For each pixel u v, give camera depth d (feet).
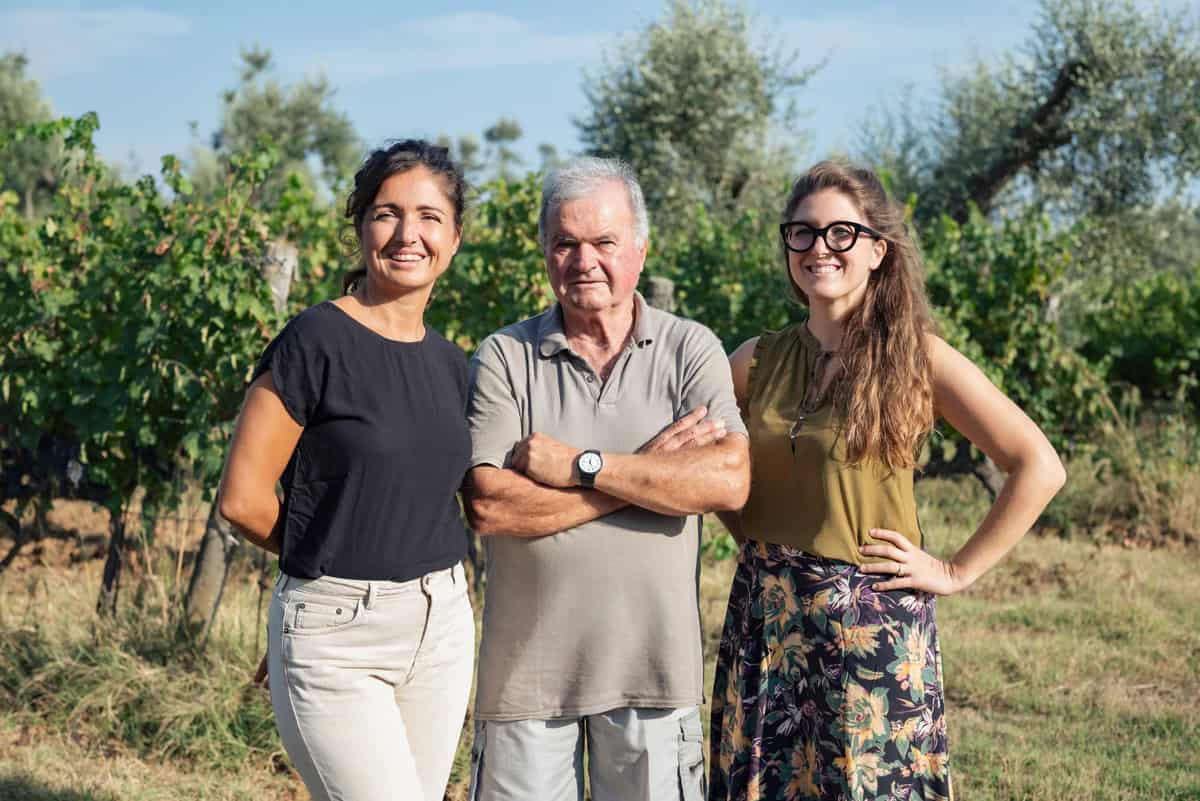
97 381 18.07
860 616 8.42
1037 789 13.04
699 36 57.00
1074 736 14.96
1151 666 18.12
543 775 8.41
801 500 8.62
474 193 10.55
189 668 14.98
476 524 8.28
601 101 57.72
